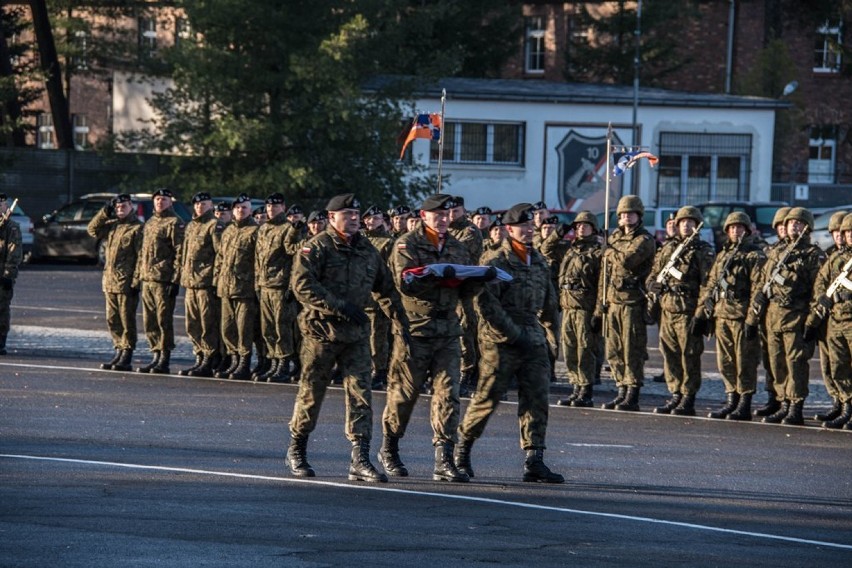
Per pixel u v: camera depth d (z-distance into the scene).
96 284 86.19
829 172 158.12
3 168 116.69
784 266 41.44
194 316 48.91
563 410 43.06
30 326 62.53
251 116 110.62
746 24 152.25
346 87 106.56
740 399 42.47
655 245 43.41
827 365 41.12
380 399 43.47
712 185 127.75
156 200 48.91
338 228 28.38
